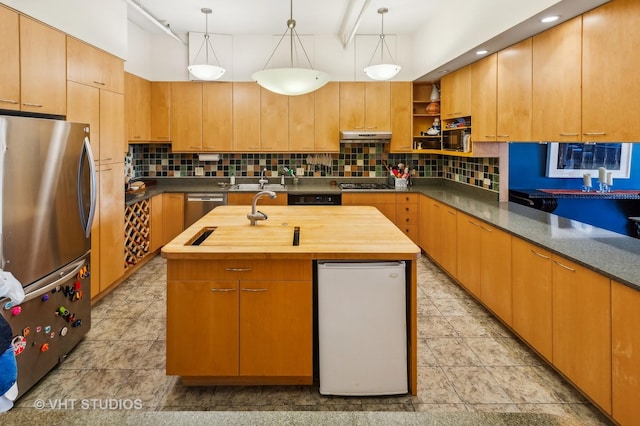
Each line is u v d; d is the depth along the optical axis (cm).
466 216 381
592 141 248
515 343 302
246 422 84
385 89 557
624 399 191
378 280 236
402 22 496
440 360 279
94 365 271
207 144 555
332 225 312
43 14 274
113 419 85
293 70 303
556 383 251
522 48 324
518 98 331
